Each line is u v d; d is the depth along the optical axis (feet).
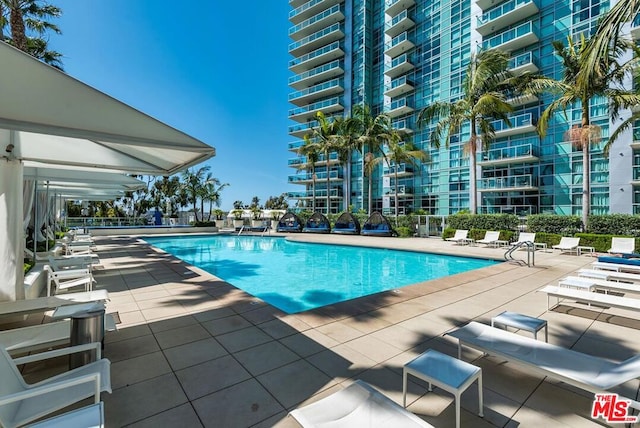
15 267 13.52
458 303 16.44
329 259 40.34
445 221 59.00
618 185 51.65
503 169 67.00
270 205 184.03
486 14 68.44
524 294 18.24
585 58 13.15
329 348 10.97
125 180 26.81
